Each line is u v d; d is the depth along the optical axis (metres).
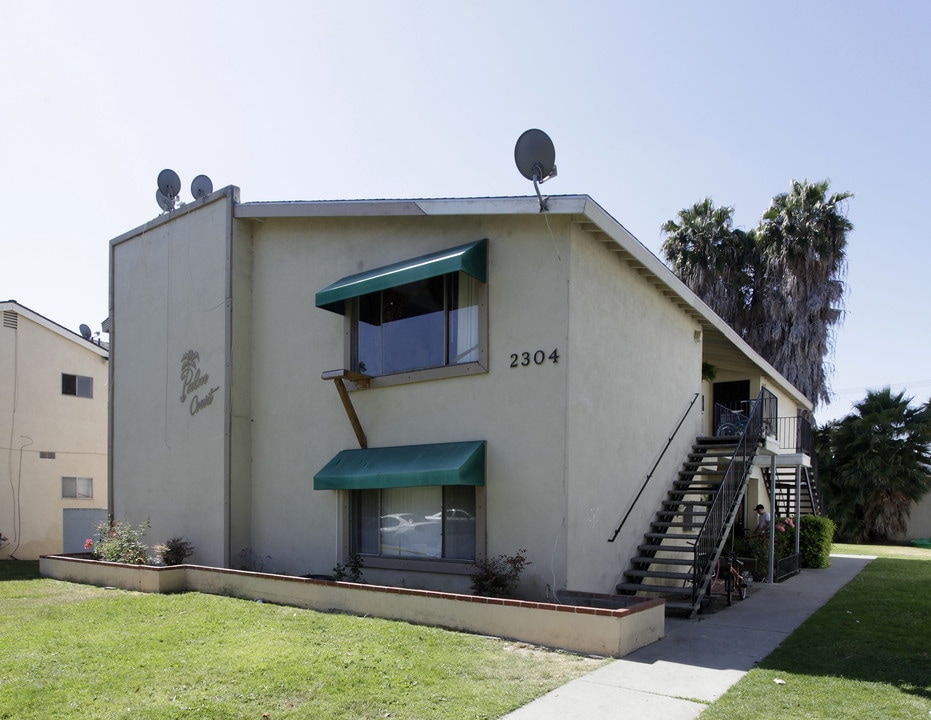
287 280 14.10
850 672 7.16
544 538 10.20
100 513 23.80
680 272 34.38
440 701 6.20
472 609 8.67
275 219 14.42
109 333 17.38
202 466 14.36
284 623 9.09
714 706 6.09
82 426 23.61
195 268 15.12
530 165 10.20
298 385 13.66
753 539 15.52
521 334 10.81
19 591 12.54
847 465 29.59
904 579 14.65
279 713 5.89
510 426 10.75
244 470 14.01
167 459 15.27
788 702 6.19
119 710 5.95
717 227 34.47
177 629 8.79
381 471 11.36
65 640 8.27
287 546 13.39
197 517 14.34
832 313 31.67
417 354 12.09
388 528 12.13
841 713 5.89
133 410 16.44
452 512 11.34
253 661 7.29
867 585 13.76
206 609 10.11
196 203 15.21
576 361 10.53
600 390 11.30
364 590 9.70
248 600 10.90
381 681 6.68
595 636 7.83
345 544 12.48
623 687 6.64
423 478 10.71
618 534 11.65
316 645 7.97
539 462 10.40
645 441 13.02
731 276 33.81
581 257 10.86
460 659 7.44
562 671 7.12
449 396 11.52
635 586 11.29
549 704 6.17
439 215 11.71
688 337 15.66
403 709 6.00
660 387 13.90
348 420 12.84
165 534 15.08
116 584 12.88
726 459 14.55
